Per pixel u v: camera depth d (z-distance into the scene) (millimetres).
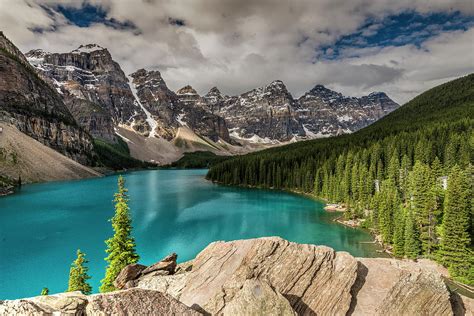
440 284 15352
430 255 50281
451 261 44906
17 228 72375
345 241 63688
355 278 15062
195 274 16766
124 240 33250
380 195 71000
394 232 55062
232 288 13695
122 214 33438
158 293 11344
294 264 14969
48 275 46562
